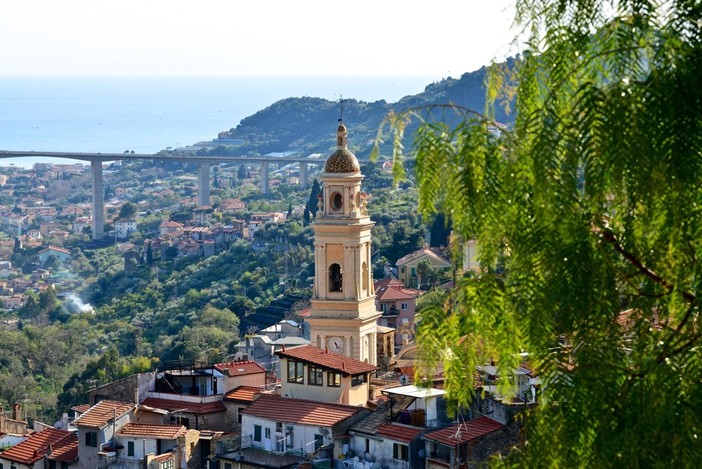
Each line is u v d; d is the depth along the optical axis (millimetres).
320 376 96875
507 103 25875
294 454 91375
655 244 23781
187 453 98312
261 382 108688
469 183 24672
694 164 22359
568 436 23688
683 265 23328
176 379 108500
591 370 23453
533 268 24172
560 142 23641
